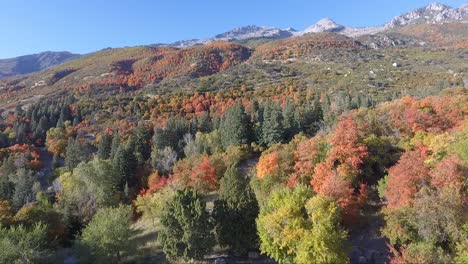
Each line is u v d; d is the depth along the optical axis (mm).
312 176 44062
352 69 194125
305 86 161000
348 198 37562
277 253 33594
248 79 186000
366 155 45344
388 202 36688
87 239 39906
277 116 81250
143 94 163625
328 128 70438
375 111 61500
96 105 145375
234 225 38531
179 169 63938
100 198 59906
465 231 28656
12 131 122625
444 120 54844
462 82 120625
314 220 32406
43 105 150750
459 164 34406
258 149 76812
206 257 39094
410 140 50500
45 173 97688
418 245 28469
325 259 30312
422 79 157125
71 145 96250
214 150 78375
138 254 41812
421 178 34281
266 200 40500
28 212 47531
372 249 35312
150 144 95500
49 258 40312
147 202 54938
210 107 126125
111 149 91438
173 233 38000
